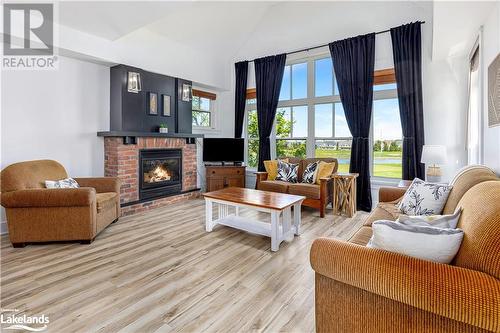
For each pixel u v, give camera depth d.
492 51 2.42
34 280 2.17
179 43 5.03
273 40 5.52
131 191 4.30
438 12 2.45
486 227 1.09
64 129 3.84
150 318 1.71
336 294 1.33
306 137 5.38
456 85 3.82
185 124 5.24
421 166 3.99
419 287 1.07
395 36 4.12
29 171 3.09
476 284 0.99
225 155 5.58
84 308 1.81
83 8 3.10
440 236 1.18
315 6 4.93
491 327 0.96
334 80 4.97
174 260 2.56
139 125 4.43
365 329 1.25
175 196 4.97
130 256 2.64
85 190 2.91
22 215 2.81
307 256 2.67
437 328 1.08
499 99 2.17
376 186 4.51
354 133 4.52
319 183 4.18
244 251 2.79
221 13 4.75
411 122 4.00
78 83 3.97
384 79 4.37
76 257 2.61
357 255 1.24
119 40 4.11
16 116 3.39
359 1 4.49
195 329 1.61
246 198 3.22
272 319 1.71
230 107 6.26
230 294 1.99
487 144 2.59
